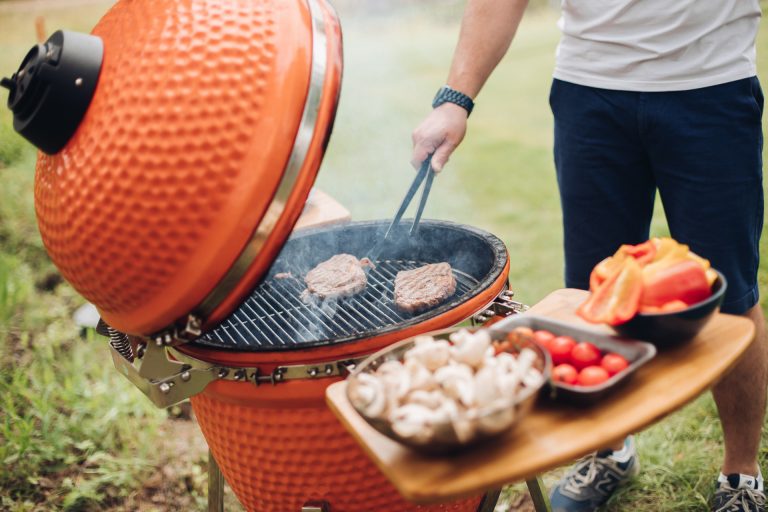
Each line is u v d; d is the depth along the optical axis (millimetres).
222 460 1843
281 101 1402
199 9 1457
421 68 8836
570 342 1314
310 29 1500
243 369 1570
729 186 1876
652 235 3859
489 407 1093
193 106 1374
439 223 2125
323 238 2217
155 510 2447
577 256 2229
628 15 1866
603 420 1176
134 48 1450
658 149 1949
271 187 1393
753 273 1955
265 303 2049
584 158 2074
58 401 2951
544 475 2504
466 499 1855
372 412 1114
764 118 5113
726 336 1341
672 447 2424
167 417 2914
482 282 1690
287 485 1731
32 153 5789
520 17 1994
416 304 1809
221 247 1390
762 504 2084
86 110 1461
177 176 1365
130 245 1409
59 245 1506
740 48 1814
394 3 11922
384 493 1735
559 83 2092
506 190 4957
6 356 3273
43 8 10266
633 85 1909
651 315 1271
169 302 1453
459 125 1956
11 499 2482
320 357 1525
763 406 2018
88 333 3332
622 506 2256
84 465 2637
